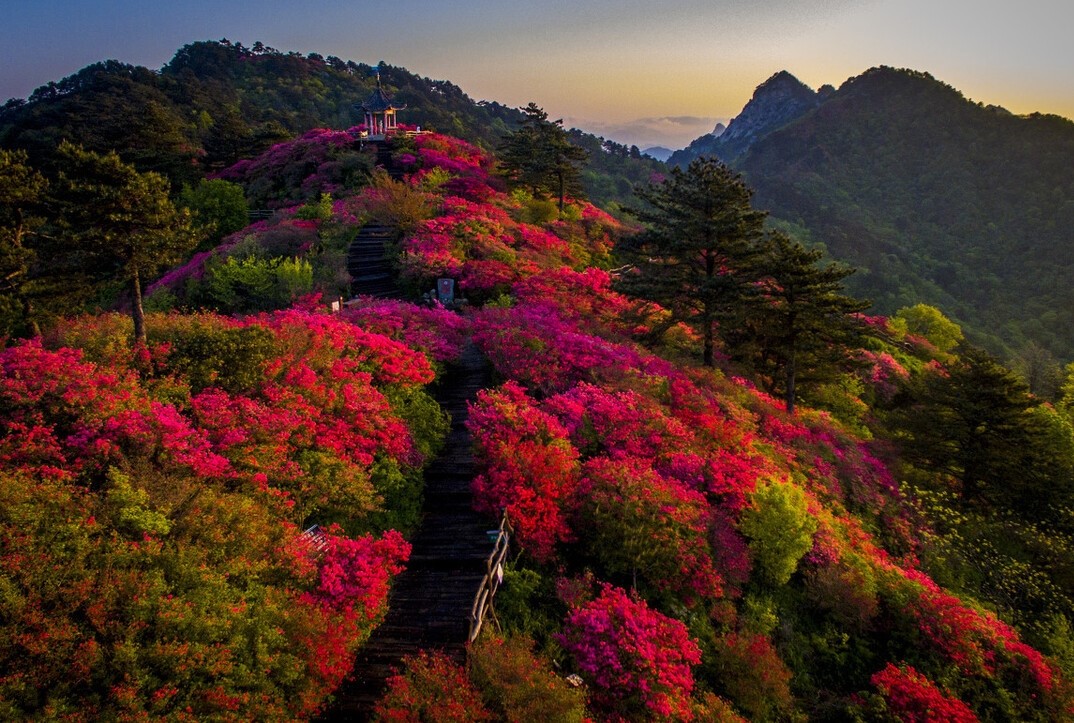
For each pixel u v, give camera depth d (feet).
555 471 36.91
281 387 36.27
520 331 55.83
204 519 25.12
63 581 19.76
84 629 19.33
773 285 67.92
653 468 42.16
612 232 128.77
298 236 90.79
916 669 34.96
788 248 63.62
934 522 54.65
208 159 165.58
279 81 516.73
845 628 37.01
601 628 28.37
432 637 27.43
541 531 34.12
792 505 38.45
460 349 57.21
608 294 79.92
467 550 33.06
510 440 38.83
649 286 70.08
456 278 79.20
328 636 23.71
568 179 135.85
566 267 89.10
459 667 25.13
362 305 64.85
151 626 20.18
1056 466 62.23
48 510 22.04
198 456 28.25
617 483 36.81
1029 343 256.11
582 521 36.24
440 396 50.44
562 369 51.88
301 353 40.50
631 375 53.67
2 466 24.43
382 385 44.24
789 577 38.75
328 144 146.20
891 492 57.67
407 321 58.34
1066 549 52.49
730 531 38.45
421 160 134.62
